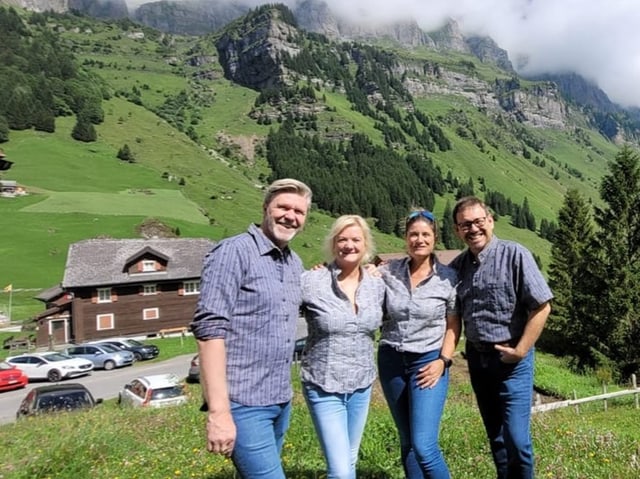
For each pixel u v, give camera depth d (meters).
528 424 5.03
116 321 54.50
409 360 4.96
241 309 3.88
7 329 59.56
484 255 5.09
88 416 13.88
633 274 29.08
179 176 164.75
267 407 3.91
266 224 4.15
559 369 28.39
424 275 5.12
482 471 6.21
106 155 169.00
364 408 4.78
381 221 172.00
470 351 5.29
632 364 28.42
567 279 40.22
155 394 19.91
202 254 59.97
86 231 100.88
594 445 7.28
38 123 177.25
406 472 5.10
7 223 102.44
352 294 4.82
